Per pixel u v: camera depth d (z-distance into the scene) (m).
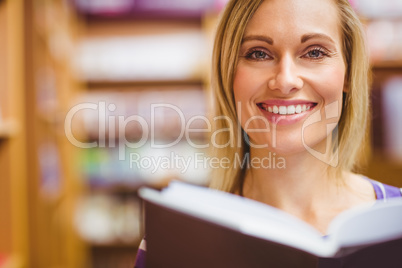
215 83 0.98
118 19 3.52
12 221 2.07
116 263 3.53
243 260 0.69
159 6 3.35
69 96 3.34
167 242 0.75
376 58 3.13
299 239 0.67
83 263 3.49
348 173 1.02
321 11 0.82
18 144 2.15
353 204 0.96
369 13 3.14
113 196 3.52
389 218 0.70
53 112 2.93
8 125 1.98
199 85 3.51
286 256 0.66
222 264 0.70
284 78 0.81
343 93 0.96
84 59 3.40
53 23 2.90
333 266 0.64
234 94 0.90
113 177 3.38
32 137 2.40
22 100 2.28
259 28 0.83
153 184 3.20
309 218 0.95
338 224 0.67
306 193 0.94
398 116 3.11
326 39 0.82
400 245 0.69
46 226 2.66
